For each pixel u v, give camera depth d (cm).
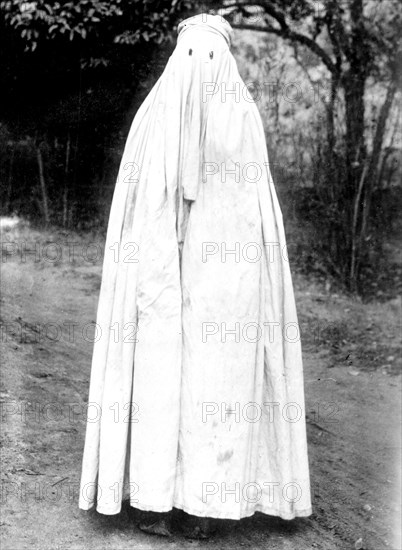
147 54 767
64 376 487
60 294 638
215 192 293
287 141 771
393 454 410
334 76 757
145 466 293
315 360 575
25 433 399
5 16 745
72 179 787
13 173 775
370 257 742
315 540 316
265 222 301
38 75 777
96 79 782
